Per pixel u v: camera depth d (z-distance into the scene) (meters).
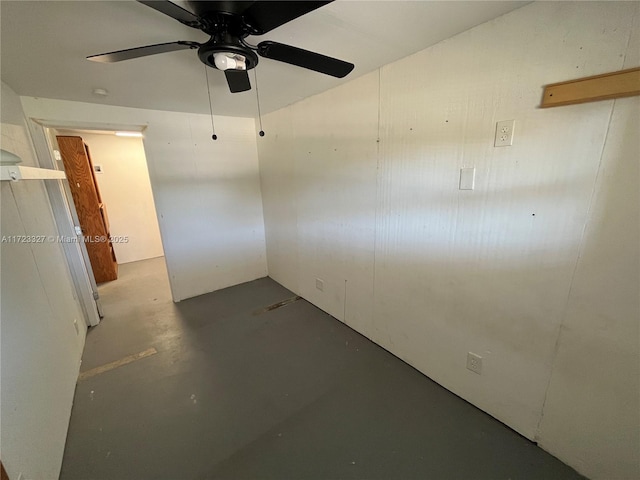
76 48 1.35
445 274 1.62
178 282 3.08
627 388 1.07
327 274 2.64
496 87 1.25
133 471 1.30
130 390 1.79
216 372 1.95
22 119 2.01
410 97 1.60
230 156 3.17
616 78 0.93
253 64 1.22
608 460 1.15
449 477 1.25
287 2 0.87
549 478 1.23
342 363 2.02
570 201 1.11
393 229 1.88
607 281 1.06
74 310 2.21
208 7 0.91
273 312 2.80
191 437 1.46
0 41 1.23
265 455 1.37
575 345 1.17
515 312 1.35
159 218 2.86
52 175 1.62
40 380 1.31
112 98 2.21
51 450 1.27
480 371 1.54
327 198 2.41
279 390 1.78
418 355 1.90
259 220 3.57
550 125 1.12
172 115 2.74
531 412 1.37
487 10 1.14
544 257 1.21
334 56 1.56
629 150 0.96
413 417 1.56
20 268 1.33
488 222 1.37
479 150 1.35
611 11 0.92
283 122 2.75
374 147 1.88
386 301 2.06
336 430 1.49
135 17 1.11
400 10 1.13
